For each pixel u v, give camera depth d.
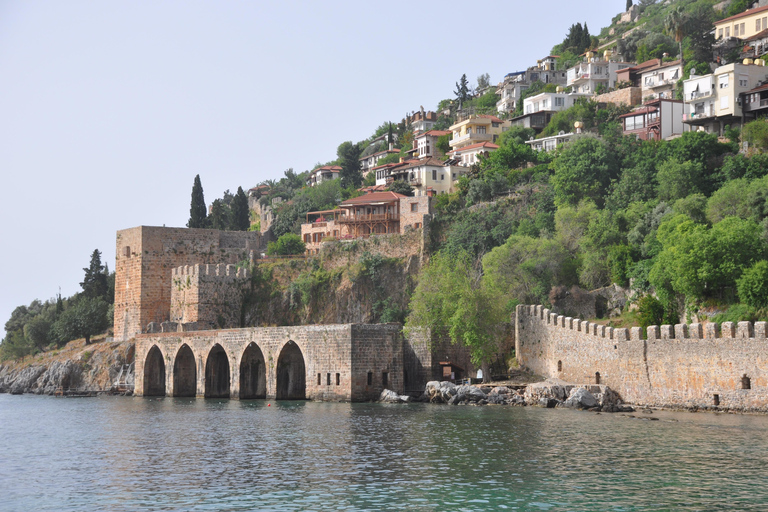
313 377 106.62
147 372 142.75
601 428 71.00
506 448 61.91
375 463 57.12
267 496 47.66
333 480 51.69
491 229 150.25
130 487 51.22
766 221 98.12
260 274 164.62
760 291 80.88
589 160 144.38
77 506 46.72
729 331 76.31
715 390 77.44
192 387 136.38
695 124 153.38
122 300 166.38
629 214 121.81
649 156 141.50
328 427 76.75
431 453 60.44
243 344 118.19
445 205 163.38
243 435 73.88
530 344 103.38
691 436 64.44
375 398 102.31
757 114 142.12
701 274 86.75
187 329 148.25
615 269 112.50
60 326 182.62
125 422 90.62
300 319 159.00
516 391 96.06
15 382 173.50
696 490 46.56
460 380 104.31
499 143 198.38
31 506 47.00
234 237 178.12
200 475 54.53
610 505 43.81
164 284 163.62
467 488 48.47
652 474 50.97
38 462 63.03
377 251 160.00
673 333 82.44
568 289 117.06
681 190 124.56
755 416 73.12
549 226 140.12
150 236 162.75
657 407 83.06
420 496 46.75
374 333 103.19
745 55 170.38
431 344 106.31
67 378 159.75
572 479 50.19
